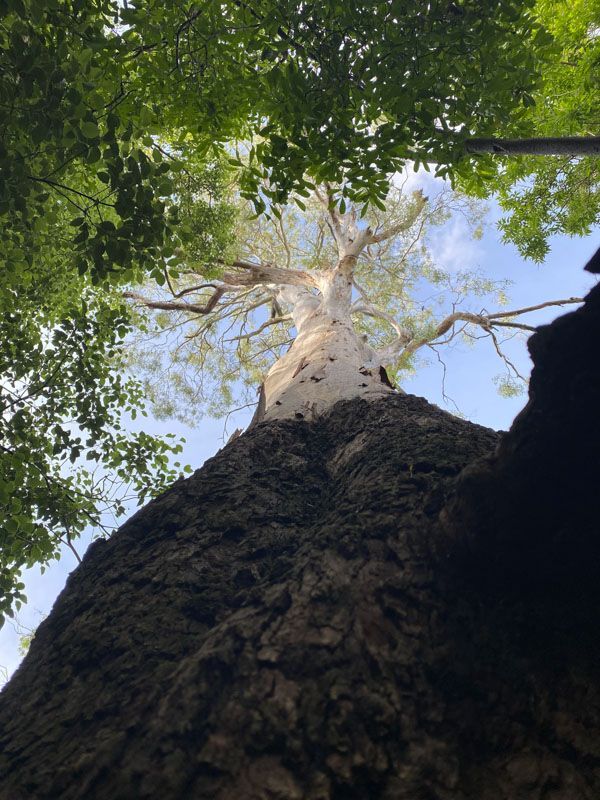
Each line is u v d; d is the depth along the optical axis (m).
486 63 3.34
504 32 3.28
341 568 2.10
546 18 7.23
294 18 3.26
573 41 7.15
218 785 1.48
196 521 2.76
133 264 3.79
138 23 3.46
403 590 2.01
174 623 2.13
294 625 1.87
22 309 5.46
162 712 1.65
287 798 1.47
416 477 2.55
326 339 6.59
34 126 3.08
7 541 4.71
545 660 1.81
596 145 2.70
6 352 5.05
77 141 3.18
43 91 2.96
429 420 3.46
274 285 11.22
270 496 3.03
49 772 1.59
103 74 3.53
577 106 7.27
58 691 1.97
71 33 3.26
